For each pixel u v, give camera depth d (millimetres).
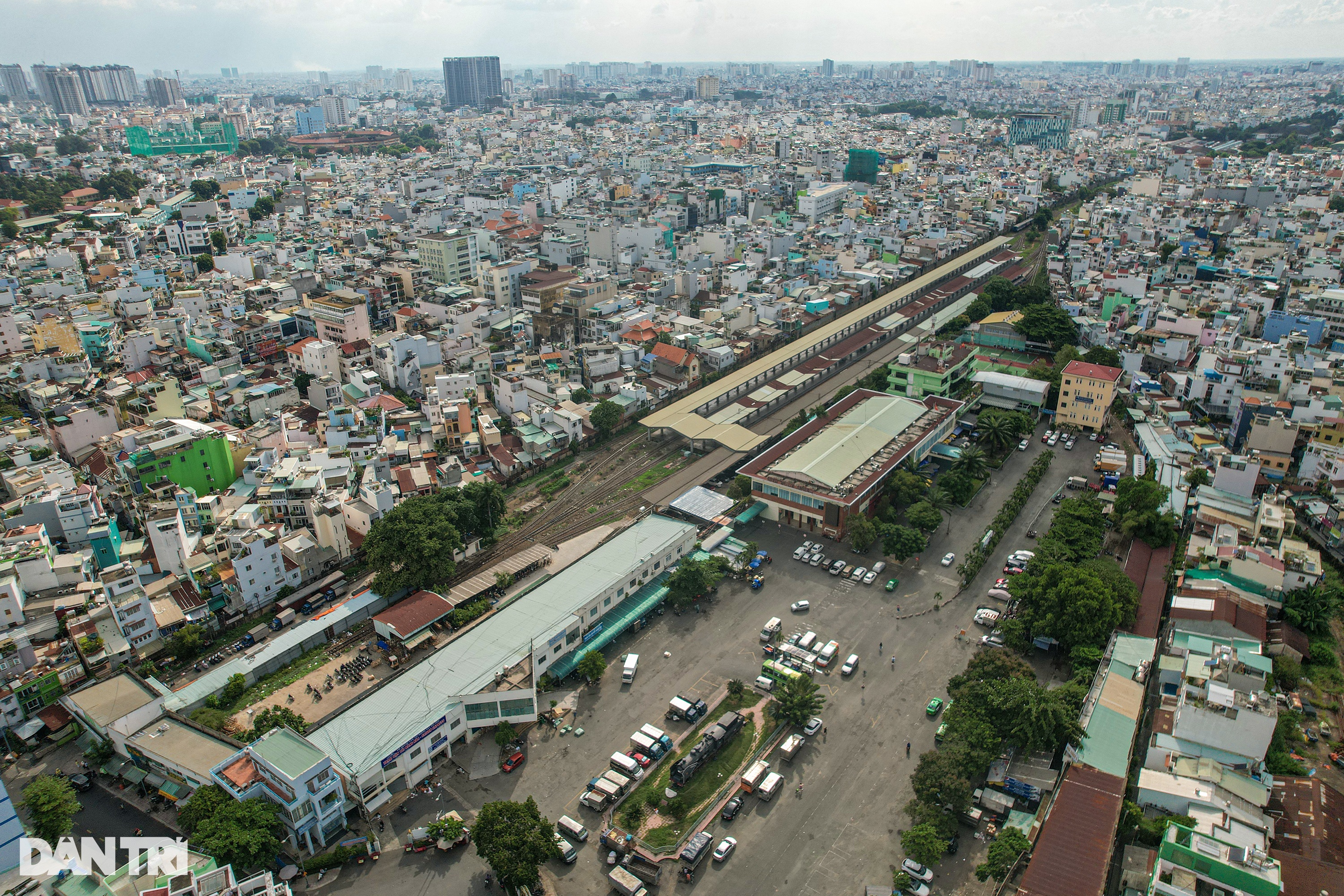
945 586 168500
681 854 110938
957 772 116000
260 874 98500
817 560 177125
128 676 140250
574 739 132375
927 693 140375
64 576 158250
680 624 159625
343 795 116250
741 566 172875
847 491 183625
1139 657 140625
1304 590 153500
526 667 137625
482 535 186375
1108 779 115625
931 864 109250
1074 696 130750
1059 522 177000
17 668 139375
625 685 143625
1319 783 117875
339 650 153500
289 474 185750
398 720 126312
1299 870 102812
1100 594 145000
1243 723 118000
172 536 164750
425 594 158875
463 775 126438
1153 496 177375
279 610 164750
